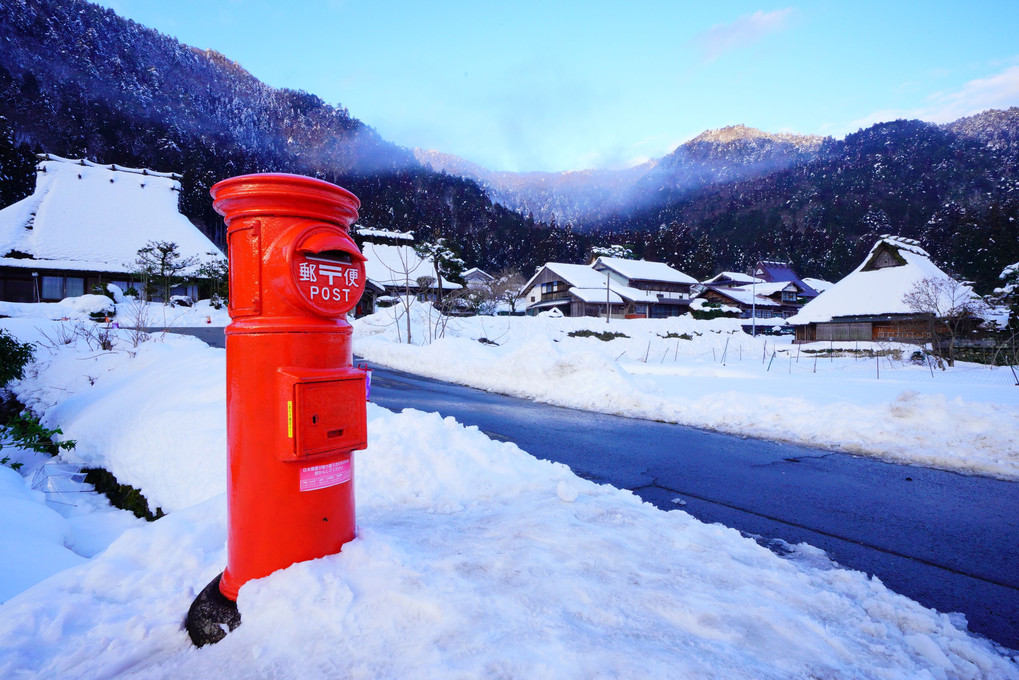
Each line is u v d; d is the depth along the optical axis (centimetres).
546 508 352
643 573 254
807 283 8281
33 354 1109
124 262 4112
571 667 171
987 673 205
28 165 7856
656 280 6003
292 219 223
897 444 668
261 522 217
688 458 618
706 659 183
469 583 224
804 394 1114
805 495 479
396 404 992
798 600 240
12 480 518
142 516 506
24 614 212
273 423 217
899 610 246
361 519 332
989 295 2753
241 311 223
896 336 2911
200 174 9275
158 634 207
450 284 4847
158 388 737
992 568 329
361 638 187
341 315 245
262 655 185
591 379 1109
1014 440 622
